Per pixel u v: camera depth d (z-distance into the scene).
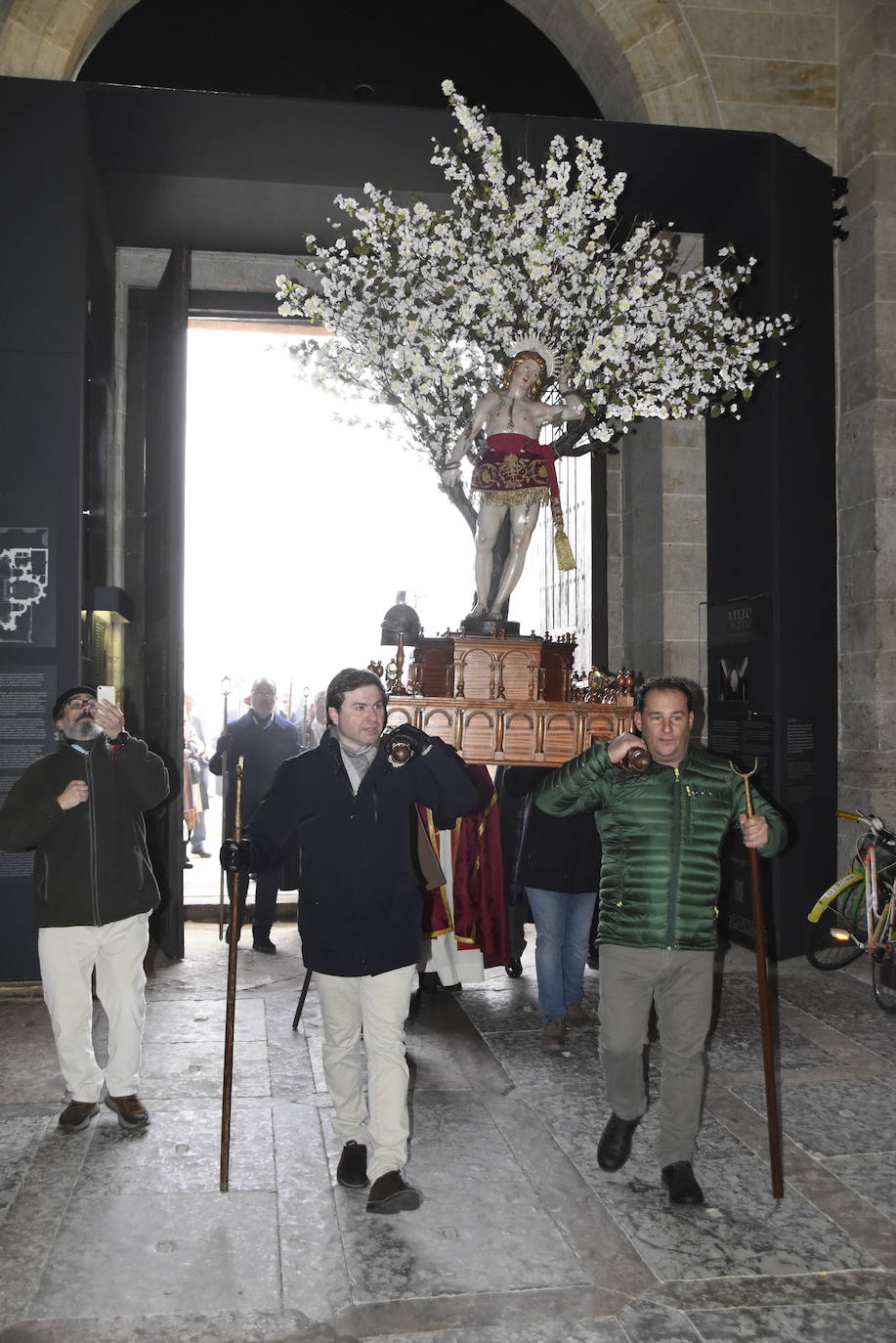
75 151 5.79
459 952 5.56
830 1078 4.55
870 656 6.94
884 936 5.73
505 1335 2.70
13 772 5.63
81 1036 3.93
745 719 6.85
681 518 7.66
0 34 6.76
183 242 6.79
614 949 3.46
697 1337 2.70
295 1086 4.38
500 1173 3.61
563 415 5.24
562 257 5.35
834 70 7.67
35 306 5.74
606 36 7.73
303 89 7.99
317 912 3.39
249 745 7.21
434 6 8.18
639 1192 3.47
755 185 6.71
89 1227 3.21
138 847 4.04
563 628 8.93
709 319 5.93
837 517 7.31
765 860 6.52
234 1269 2.98
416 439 5.73
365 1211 3.32
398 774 3.44
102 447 6.72
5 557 5.67
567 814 3.60
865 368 7.07
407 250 5.45
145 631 7.50
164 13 7.86
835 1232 3.24
